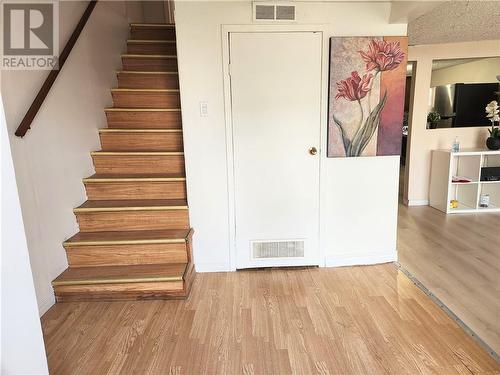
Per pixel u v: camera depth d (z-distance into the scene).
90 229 2.75
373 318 2.16
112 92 3.54
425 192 4.70
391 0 2.52
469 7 2.77
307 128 2.71
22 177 2.10
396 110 2.69
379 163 2.82
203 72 2.59
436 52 4.30
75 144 2.78
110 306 2.37
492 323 2.08
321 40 2.58
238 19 2.52
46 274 2.32
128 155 3.05
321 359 1.81
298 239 2.89
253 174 2.76
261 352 1.88
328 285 2.61
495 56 4.29
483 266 2.84
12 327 1.10
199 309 2.31
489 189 4.51
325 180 2.80
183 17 2.51
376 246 2.96
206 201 2.79
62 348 1.93
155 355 1.87
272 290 2.55
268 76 2.61
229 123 2.67
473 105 4.54
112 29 3.68
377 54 2.59
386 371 1.72
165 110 3.38
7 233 1.07
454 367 1.73
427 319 2.13
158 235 2.65
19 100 2.13
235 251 2.88
